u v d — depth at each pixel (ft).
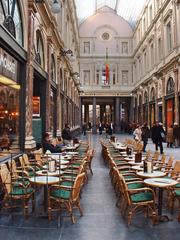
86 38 140.46
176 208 20.22
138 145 39.32
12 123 27.14
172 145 63.62
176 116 61.98
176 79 62.13
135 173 22.25
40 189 25.52
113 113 151.74
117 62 138.41
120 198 20.62
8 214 18.30
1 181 18.56
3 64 23.80
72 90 90.99
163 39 76.23
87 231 15.85
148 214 17.98
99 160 44.65
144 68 106.52
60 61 55.26
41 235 15.25
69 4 71.61
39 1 30.96
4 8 23.12
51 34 43.06
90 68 139.03
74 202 18.47
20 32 28.07
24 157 25.46
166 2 70.49
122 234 15.44
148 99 95.14
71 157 29.14
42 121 40.52
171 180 18.52
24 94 29.30
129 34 140.15
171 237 15.05
